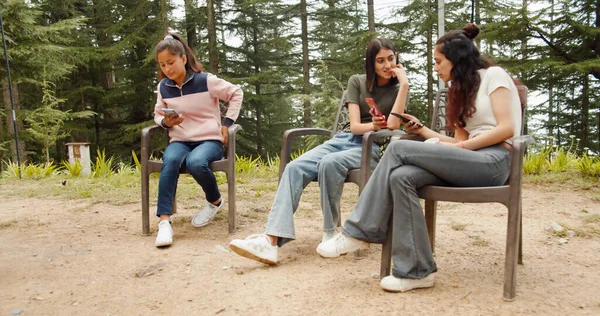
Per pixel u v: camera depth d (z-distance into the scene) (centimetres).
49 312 173
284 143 268
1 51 914
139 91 1448
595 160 504
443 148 182
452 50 199
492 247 254
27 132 995
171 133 293
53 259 237
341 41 1778
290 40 1722
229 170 283
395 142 187
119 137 1454
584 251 245
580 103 1212
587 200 373
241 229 296
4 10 897
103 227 306
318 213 342
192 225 305
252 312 170
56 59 1041
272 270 215
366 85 262
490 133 187
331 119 1039
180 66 279
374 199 191
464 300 177
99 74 1501
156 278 207
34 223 318
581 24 1007
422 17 1485
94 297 187
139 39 1276
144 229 286
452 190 180
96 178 577
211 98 288
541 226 295
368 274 208
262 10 1709
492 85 193
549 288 190
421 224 183
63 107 1406
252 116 1808
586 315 164
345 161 234
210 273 213
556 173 485
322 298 180
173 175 272
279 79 1723
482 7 1381
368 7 1402
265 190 454
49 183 530
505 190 172
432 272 187
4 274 214
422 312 166
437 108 256
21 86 1293
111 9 1442
